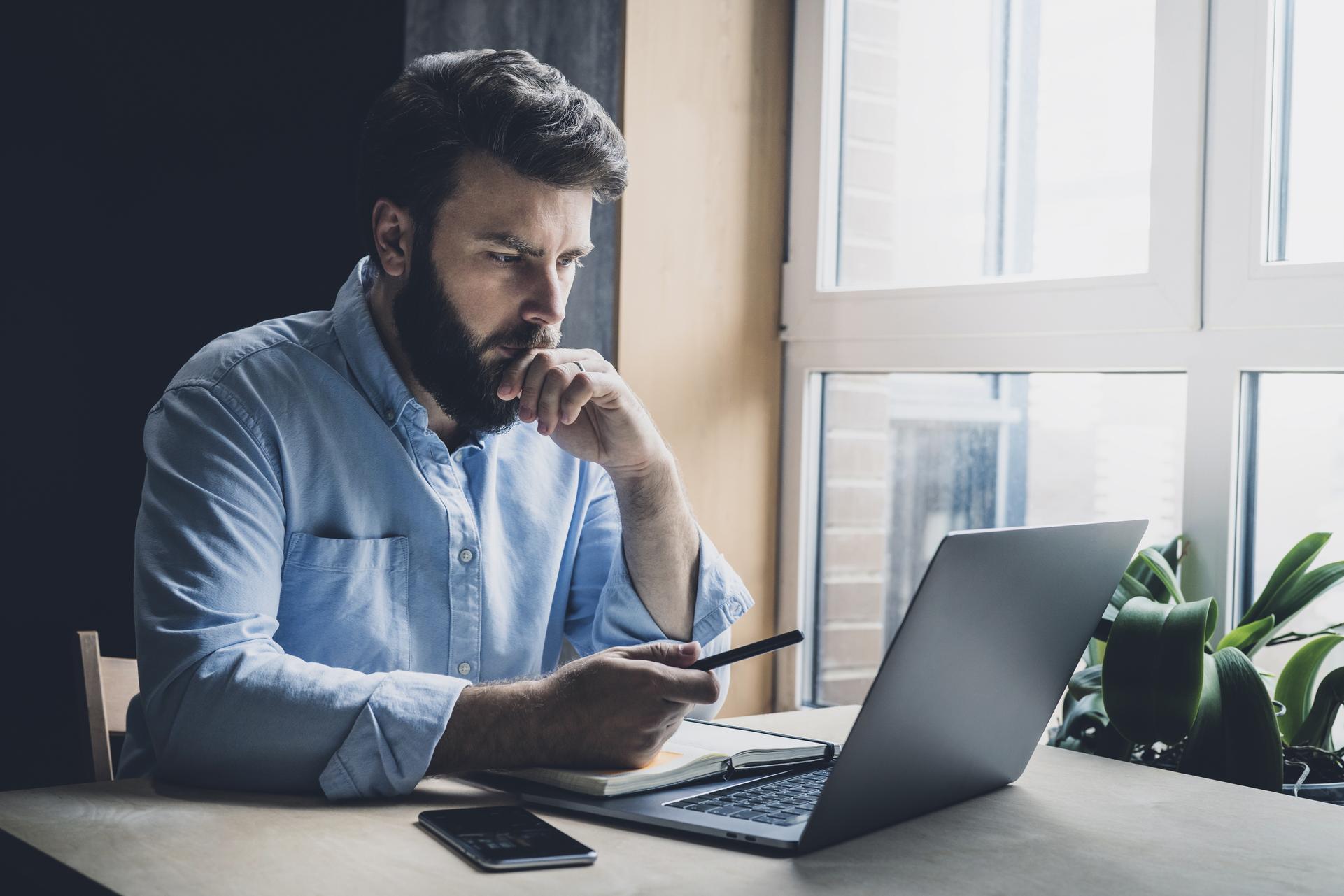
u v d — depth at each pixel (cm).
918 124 196
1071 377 176
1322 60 150
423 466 122
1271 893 77
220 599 100
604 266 189
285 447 115
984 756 96
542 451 137
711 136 198
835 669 208
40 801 89
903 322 191
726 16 199
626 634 125
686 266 196
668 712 92
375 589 118
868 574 203
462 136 111
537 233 111
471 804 90
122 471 197
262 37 184
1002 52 185
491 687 95
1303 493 153
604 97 187
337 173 176
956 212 191
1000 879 78
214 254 189
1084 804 98
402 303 118
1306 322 148
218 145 189
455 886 72
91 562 198
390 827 84
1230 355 156
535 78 115
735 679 205
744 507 205
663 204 193
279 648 101
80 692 119
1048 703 101
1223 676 125
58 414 196
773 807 88
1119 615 127
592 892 72
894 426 199
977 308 182
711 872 76
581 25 184
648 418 125
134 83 193
